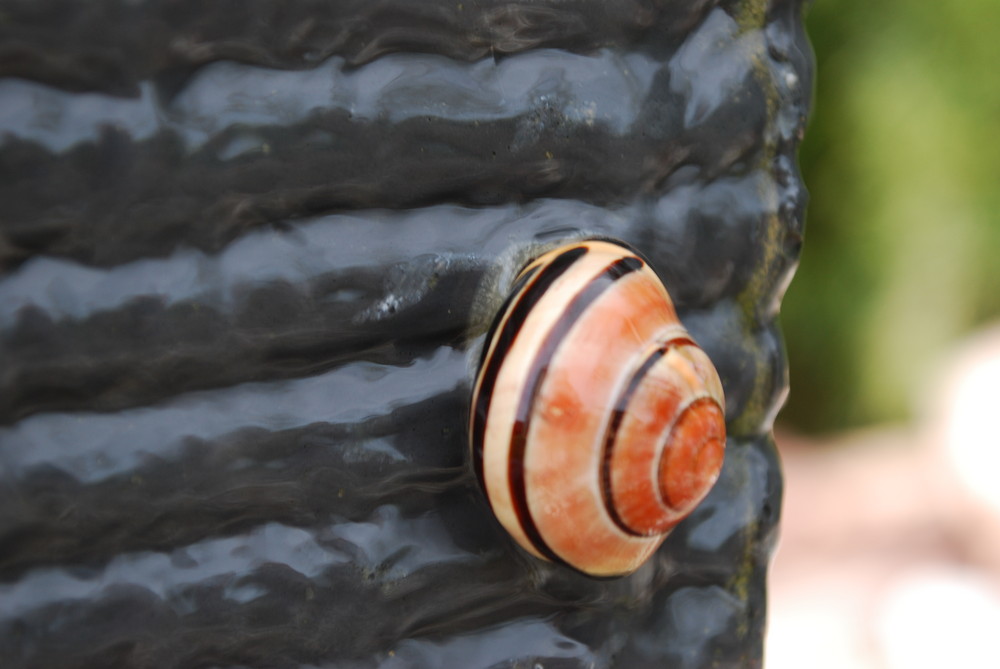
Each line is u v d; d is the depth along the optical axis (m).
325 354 0.21
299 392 0.21
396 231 0.21
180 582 0.21
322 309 0.21
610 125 0.22
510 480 0.21
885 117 0.56
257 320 0.21
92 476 0.21
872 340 0.60
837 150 0.57
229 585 0.21
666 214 0.22
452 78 0.21
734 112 0.22
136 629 0.21
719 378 0.22
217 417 0.21
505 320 0.21
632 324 0.21
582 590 0.22
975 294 0.60
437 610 0.22
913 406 0.62
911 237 0.58
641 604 0.22
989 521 0.53
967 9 0.54
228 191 0.21
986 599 0.49
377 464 0.21
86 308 0.21
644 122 0.22
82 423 0.21
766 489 0.22
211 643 0.21
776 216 0.22
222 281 0.21
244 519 0.21
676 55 0.22
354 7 0.21
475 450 0.21
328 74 0.21
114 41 0.21
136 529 0.21
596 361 0.21
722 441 0.21
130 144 0.21
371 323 0.21
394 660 0.22
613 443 0.21
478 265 0.21
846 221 0.58
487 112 0.21
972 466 0.56
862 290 0.59
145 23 0.21
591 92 0.22
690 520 0.22
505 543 0.22
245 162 0.21
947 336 0.61
